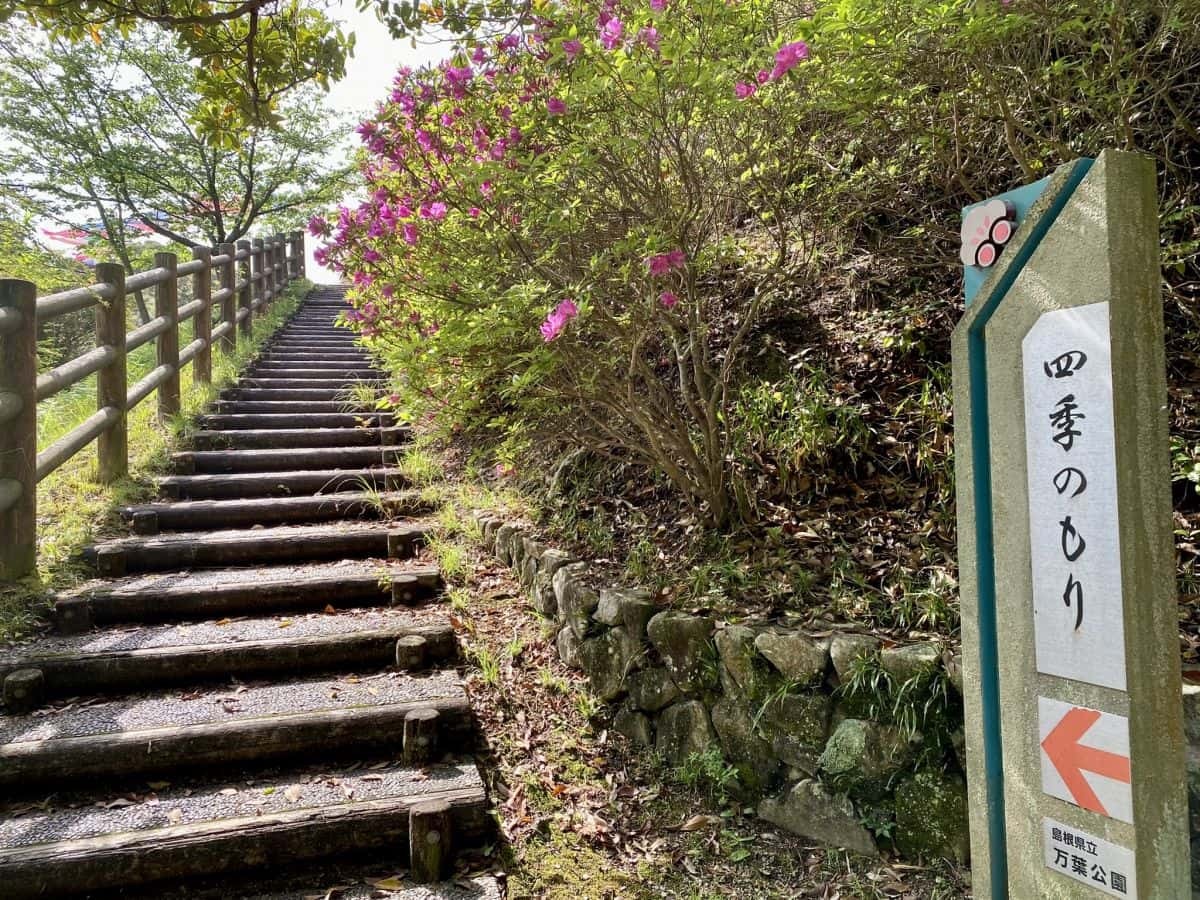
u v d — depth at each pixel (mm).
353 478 4301
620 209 2580
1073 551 1185
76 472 3852
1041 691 1240
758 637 2273
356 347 7191
